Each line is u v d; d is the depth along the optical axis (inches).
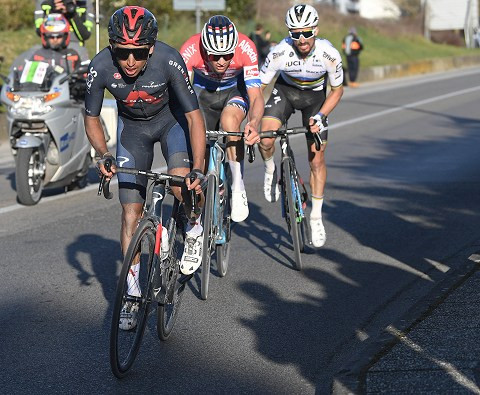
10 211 371.2
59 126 379.9
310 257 298.5
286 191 286.0
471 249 304.5
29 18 935.0
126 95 208.4
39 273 276.8
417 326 210.1
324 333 222.1
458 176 456.1
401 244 314.8
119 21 192.4
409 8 2006.6
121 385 188.2
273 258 297.6
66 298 251.3
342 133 652.1
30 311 239.8
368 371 183.0
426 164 499.8
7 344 213.9
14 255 298.8
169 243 213.2
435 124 708.7
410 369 181.6
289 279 271.9
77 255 298.8
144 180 217.0
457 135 636.1
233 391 184.2
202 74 283.4
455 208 375.6
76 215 363.6
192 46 276.4
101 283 266.4
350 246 312.7
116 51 195.5
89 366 199.3
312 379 190.9
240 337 219.0
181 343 214.8
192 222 225.6
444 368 180.4
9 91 381.4
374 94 1031.6
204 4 825.5
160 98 212.1
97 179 455.5
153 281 201.2
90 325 228.2
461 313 217.3
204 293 248.5
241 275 276.4
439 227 340.2
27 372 195.6
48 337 219.0
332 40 1465.3
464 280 249.0
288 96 309.7
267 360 203.0
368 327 226.7
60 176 388.5
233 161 277.4
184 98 209.5
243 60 276.5
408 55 1605.6
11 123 378.9
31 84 382.3
